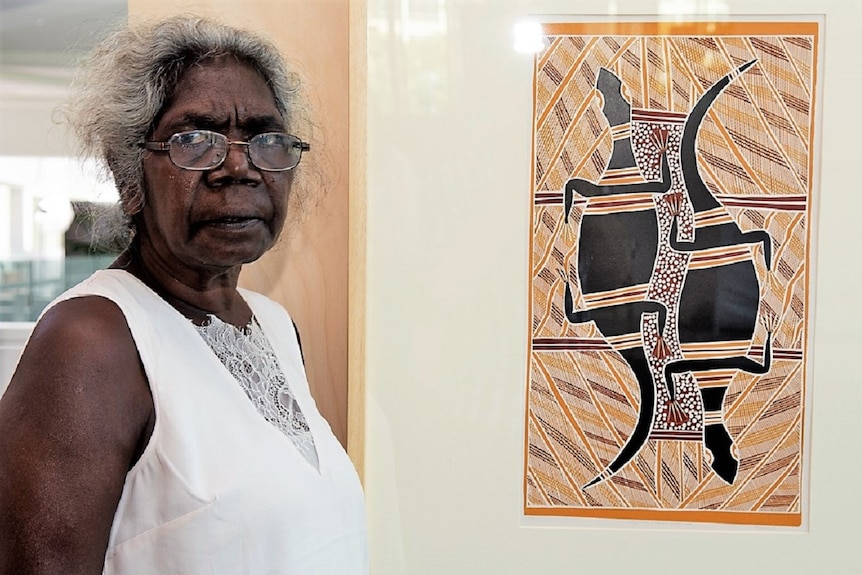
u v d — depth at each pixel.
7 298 1.12
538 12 0.97
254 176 0.77
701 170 0.97
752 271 0.97
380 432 0.99
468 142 0.98
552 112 0.98
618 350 0.98
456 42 0.98
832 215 0.97
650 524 0.98
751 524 0.98
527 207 0.98
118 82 0.76
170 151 0.74
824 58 0.97
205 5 1.08
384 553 0.99
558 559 0.99
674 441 0.98
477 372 0.98
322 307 1.09
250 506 0.73
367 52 0.98
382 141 0.98
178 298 0.80
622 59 0.97
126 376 0.70
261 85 0.80
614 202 0.98
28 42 1.09
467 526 0.99
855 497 0.97
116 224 0.80
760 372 0.97
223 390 0.78
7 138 1.10
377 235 0.98
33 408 0.66
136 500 0.71
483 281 0.98
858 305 0.97
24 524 0.63
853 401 0.97
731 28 0.97
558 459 0.98
